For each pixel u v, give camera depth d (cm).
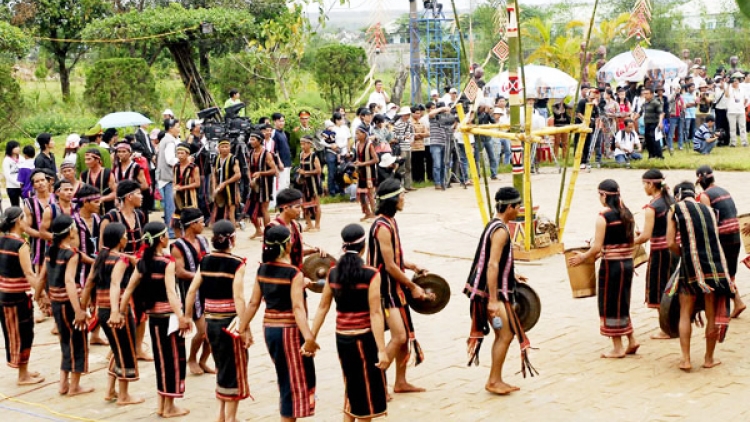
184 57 2223
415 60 2158
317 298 1066
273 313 658
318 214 1470
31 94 3269
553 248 1212
